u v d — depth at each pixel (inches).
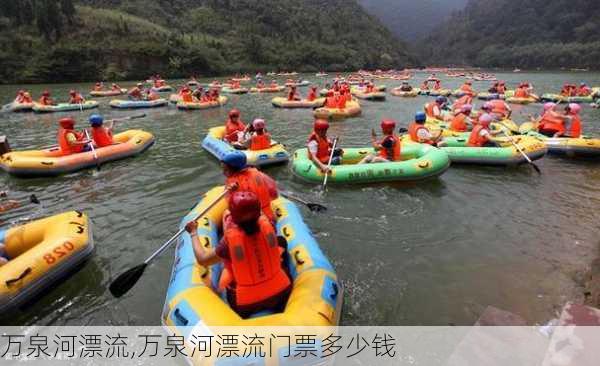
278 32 2706.7
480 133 303.9
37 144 399.2
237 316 109.2
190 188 252.8
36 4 1689.2
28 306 141.5
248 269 110.7
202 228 158.4
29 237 167.0
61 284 153.9
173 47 1724.9
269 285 113.9
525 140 301.4
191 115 573.0
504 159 285.9
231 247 109.0
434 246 177.8
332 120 513.0
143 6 2474.2
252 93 915.4
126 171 291.3
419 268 160.9
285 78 1611.7
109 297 146.8
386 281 152.7
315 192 240.1
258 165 284.2
